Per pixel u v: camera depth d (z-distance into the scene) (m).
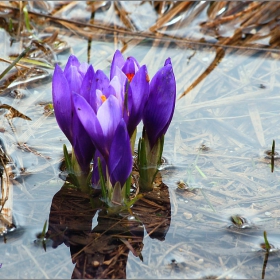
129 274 1.14
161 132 1.19
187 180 1.21
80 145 1.18
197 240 1.16
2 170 1.20
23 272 1.14
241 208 1.19
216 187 1.20
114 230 1.17
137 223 1.17
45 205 1.18
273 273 1.15
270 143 1.24
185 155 1.23
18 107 1.26
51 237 1.16
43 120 1.25
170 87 1.17
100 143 1.16
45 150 1.22
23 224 1.17
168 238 1.16
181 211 1.18
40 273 1.14
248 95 1.29
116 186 1.17
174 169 1.21
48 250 1.15
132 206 1.18
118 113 1.15
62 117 1.17
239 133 1.25
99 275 1.14
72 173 1.19
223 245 1.16
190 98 1.29
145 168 1.19
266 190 1.20
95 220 1.17
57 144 1.23
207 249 1.16
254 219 1.18
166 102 1.18
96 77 1.16
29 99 1.27
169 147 1.23
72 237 1.16
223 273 1.14
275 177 1.21
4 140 1.22
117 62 1.18
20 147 1.22
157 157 1.20
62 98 1.17
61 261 1.15
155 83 1.17
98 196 1.19
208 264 1.15
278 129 1.26
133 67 1.18
